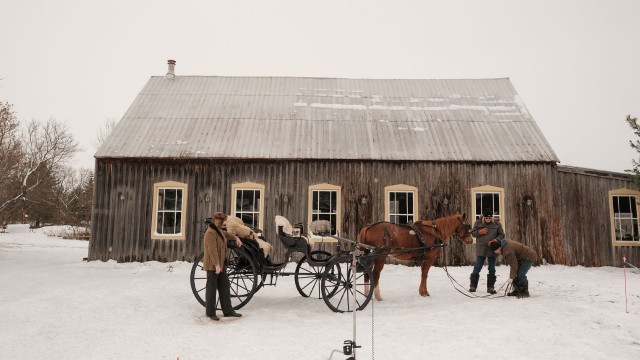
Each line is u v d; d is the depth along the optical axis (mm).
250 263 8445
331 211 15312
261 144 15742
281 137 16125
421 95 19188
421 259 9648
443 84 20078
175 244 15078
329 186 15281
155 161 15328
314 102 18422
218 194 15289
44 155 41062
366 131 16578
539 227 15242
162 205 15344
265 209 15227
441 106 18266
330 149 15570
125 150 15320
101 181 15312
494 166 15453
